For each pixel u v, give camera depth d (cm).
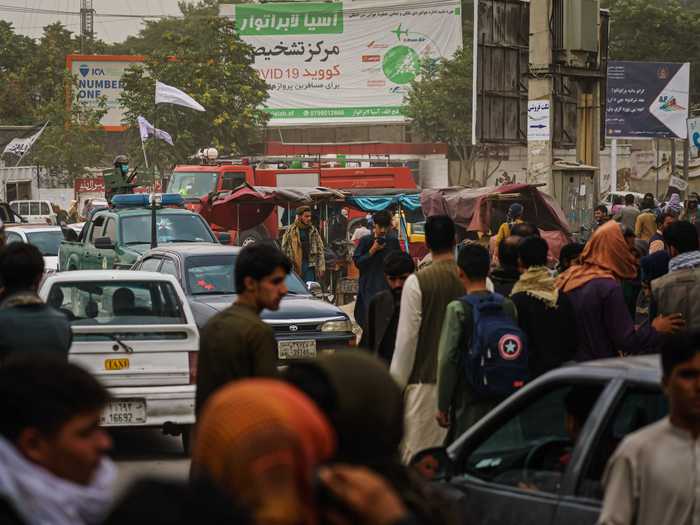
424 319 977
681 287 1109
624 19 10050
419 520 338
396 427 359
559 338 966
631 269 1076
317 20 9825
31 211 6412
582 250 1194
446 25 9700
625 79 5569
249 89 7912
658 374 600
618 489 516
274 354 748
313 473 294
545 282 975
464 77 9031
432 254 1001
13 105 9475
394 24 9775
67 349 922
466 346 902
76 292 1396
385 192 3891
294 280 1927
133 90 7744
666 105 5575
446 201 2939
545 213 2770
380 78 9812
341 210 3609
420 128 9200
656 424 523
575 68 2747
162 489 261
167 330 1354
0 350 888
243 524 264
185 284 1833
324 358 362
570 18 2717
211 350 742
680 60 9981
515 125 3647
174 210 2706
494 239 2236
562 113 3406
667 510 508
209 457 288
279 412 287
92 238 2788
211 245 2031
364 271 1795
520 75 3647
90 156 8244
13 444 376
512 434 668
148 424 1338
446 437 923
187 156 7581
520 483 648
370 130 10200
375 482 307
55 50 10450
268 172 4734
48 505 372
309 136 10281
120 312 1387
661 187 8494
